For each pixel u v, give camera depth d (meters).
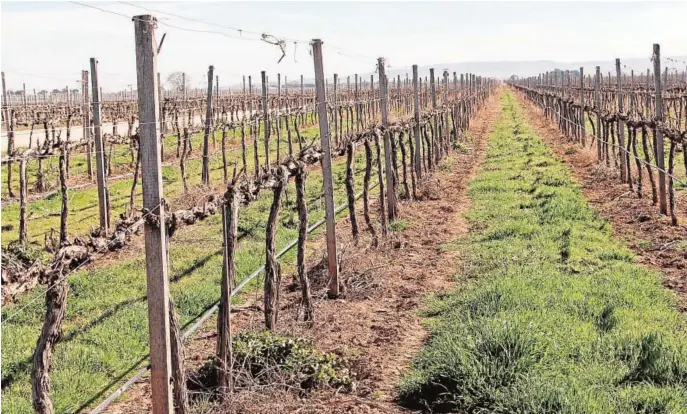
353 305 11.39
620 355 8.01
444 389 7.61
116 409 7.84
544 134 40.75
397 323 10.38
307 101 47.00
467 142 37.66
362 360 8.95
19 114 34.44
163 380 6.36
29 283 5.27
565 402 6.58
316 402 7.68
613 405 6.69
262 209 19.02
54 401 7.80
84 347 9.42
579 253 13.08
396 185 17.45
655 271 12.07
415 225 17.05
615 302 9.97
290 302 11.30
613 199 19.19
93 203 21.22
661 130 16.38
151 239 6.19
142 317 10.66
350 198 13.79
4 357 9.15
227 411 7.39
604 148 25.78
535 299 9.95
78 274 13.31
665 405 6.61
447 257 14.06
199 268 13.59
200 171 27.70
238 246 14.94
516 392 6.95
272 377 8.00
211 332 10.17
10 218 19.03
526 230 15.12
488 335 7.99
